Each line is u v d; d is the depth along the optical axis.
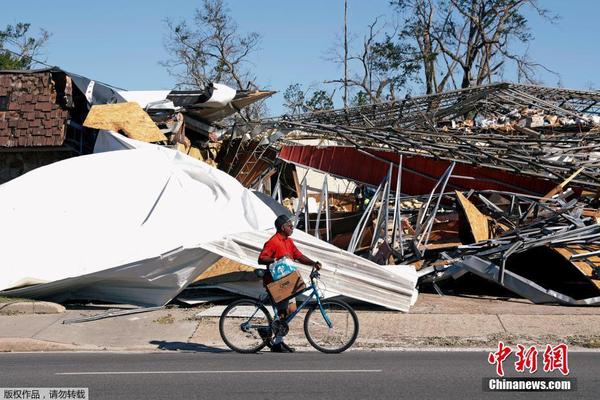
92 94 19.14
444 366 8.85
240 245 12.98
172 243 13.26
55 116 19.00
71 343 10.80
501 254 14.35
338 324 11.02
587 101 26.12
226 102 21.11
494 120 26.34
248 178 22.72
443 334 11.19
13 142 19.03
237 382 7.88
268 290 9.71
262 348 10.20
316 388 7.57
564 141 19.45
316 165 21.16
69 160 14.43
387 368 8.70
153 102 20.02
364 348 10.29
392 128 19.14
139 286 13.30
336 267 12.95
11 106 19.09
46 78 19.03
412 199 18.75
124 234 13.59
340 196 26.59
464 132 22.95
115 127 17.75
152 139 17.89
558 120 25.52
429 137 20.30
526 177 18.33
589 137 21.17
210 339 10.88
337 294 12.82
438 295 14.55
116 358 9.69
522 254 15.37
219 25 45.69
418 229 15.95
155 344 10.68
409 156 19.05
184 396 7.23
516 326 11.68
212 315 12.27
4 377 8.34
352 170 20.53
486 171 18.78
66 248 13.52
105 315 12.41
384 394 7.30
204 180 14.52
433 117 23.89
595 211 16.48
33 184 14.00
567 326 11.64
